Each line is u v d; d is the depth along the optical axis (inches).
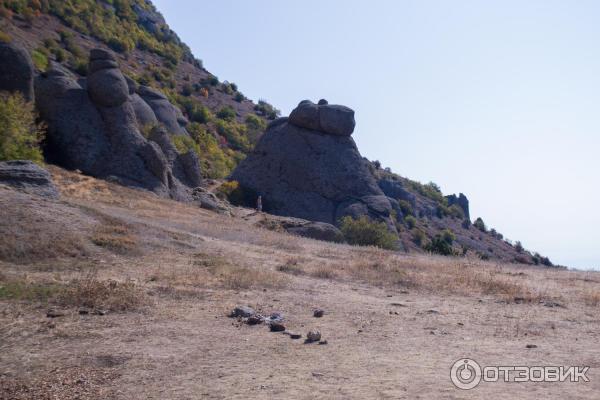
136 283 435.5
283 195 1857.8
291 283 506.6
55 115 1304.1
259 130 3612.2
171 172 1433.3
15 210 558.3
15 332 292.2
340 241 1376.7
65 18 3233.3
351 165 1919.3
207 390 212.8
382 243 1363.2
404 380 220.8
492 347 286.0
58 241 522.9
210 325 327.0
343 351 273.3
